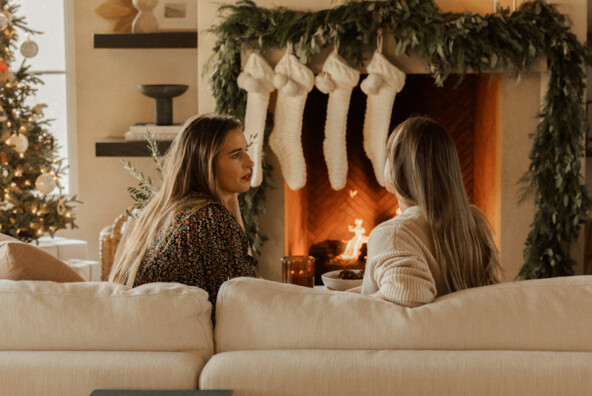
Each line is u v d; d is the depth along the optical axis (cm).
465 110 438
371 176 450
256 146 359
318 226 457
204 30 374
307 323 140
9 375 135
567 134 346
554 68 343
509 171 364
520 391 129
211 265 165
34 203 420
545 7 345
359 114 444
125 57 477
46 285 147
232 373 133
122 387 134
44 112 488
